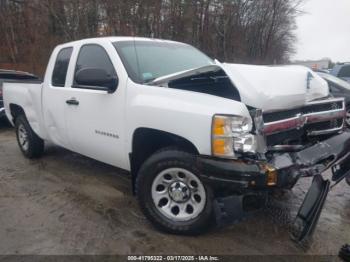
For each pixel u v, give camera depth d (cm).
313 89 355
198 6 2400
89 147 394
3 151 611
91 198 396
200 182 294
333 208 382
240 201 278
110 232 321
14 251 291
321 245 304
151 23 2142
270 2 2984
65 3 1998
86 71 332
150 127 312
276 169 270
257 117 281
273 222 342
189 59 414
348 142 348
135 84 332
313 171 302
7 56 2261
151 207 317
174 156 300
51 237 313
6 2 2288
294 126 325
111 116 350
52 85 444
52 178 463
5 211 365
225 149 270
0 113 786
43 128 482
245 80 296
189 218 307
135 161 343
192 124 283
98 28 2073
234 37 2712
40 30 2136
